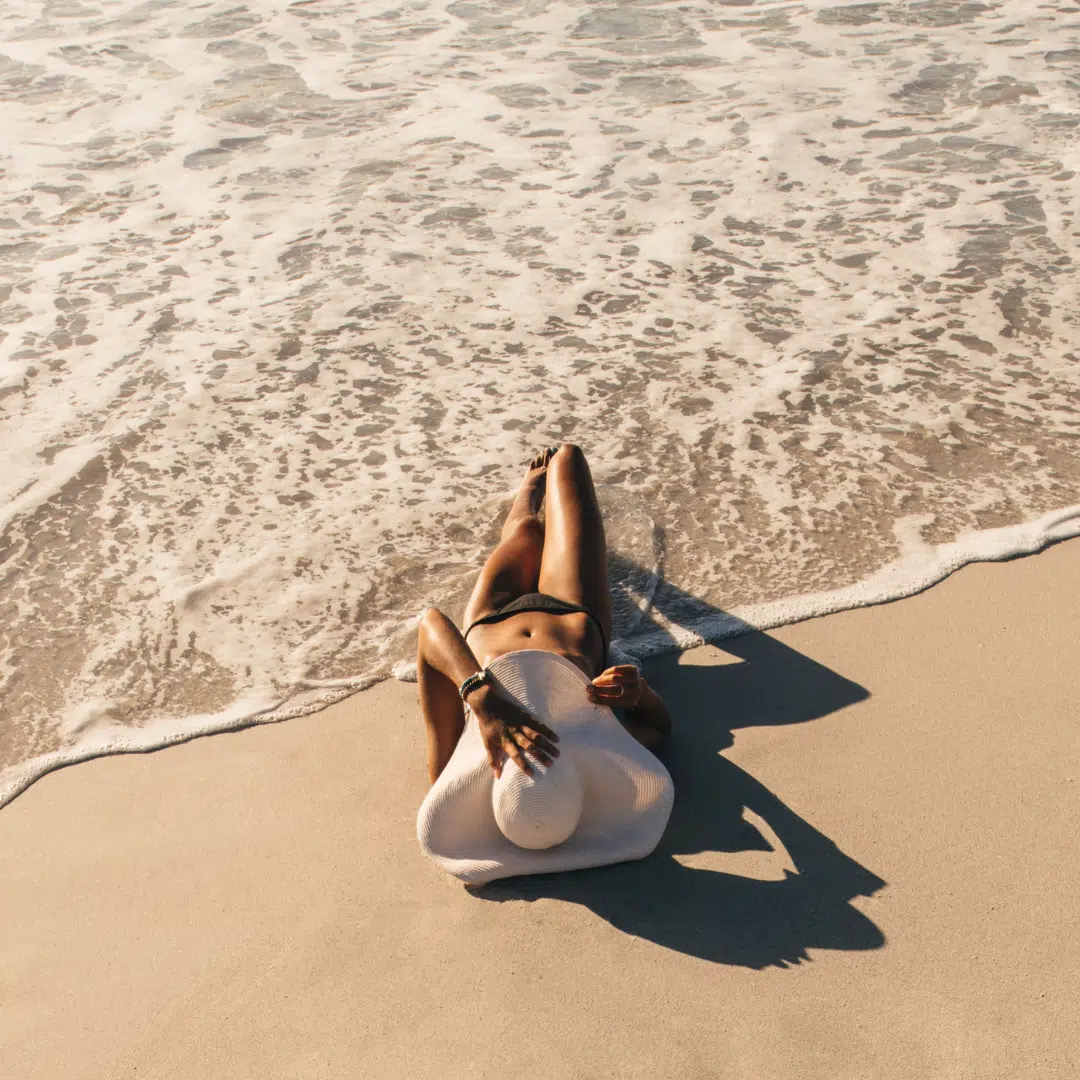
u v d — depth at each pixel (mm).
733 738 3203
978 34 9391
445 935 2656
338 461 4809
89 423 5152
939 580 3828
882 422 4820
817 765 3078
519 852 2801
